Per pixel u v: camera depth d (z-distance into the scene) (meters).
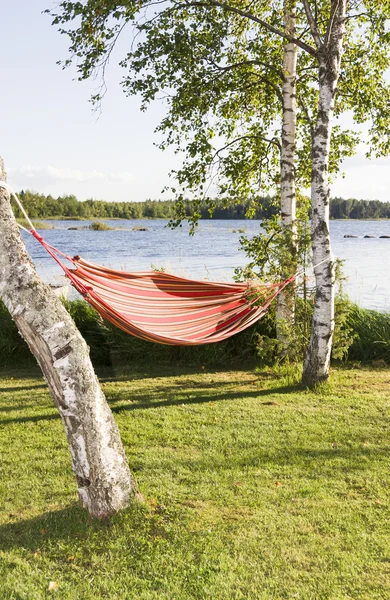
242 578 3.39
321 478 4.77
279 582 3.34
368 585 3.31
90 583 3.38
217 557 3.60
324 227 7.44
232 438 5.81
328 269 7.53
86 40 7.75
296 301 8.88
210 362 9.47
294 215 9.17
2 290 4.01
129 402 7.25
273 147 10.22
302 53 9.94
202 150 8.58
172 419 6.50
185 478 4.82
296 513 4.17
